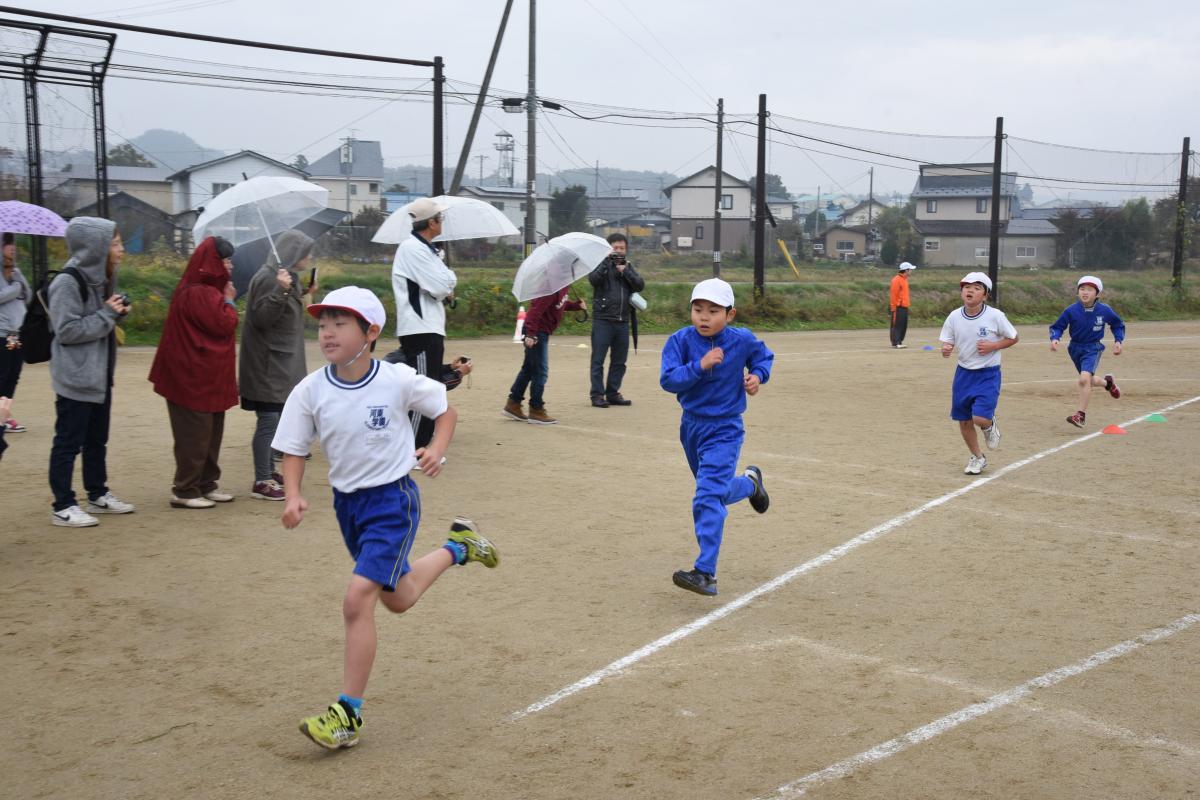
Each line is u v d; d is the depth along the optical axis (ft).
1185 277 140.77
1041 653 16.56
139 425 35.91
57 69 56.49
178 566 20.56
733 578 20.47
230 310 24.29
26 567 20.25
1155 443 35.58
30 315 22.70
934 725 13.91
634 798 11.94
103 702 14.48
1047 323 111.24
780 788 12.17
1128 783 12.32
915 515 25.45
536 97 89.25
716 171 112.47
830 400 46.21
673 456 32.45
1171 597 19.36
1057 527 24.43
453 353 63.36
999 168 122.21
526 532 23.59
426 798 11.94
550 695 14.87
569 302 39.11
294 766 12.73
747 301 100.22
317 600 18.80
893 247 231.50
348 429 13.61
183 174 155.63
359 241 127.34
